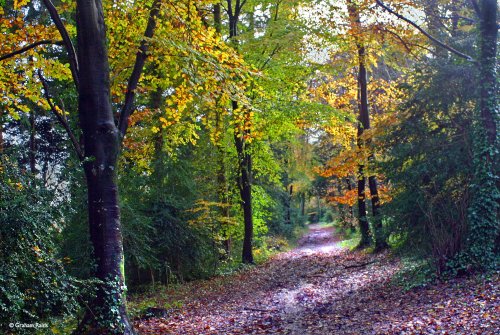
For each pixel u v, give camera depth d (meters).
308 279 15.24
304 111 16.69
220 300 12.75
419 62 12.77
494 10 11.03
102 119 8.02
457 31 14.32
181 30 9.56
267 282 15.52
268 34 16.31
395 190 12.73
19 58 10.13
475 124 11.12
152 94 16.08
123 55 10.67
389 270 13.91
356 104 23.17
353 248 21.44
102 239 7.86
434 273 10.77
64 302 6.79
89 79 7.96
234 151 19.55
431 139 11.72
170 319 10.16
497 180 10.77
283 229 35.62
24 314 6.36
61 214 7.13
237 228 21.17
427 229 11.46
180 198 16.45
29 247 6.37
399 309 8.98
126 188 14.97
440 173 11.41
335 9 15.66
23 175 6.68
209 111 14.53
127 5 10.47
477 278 9.77
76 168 10.76
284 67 16.78
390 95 20.30
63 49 15.44
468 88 11.52
